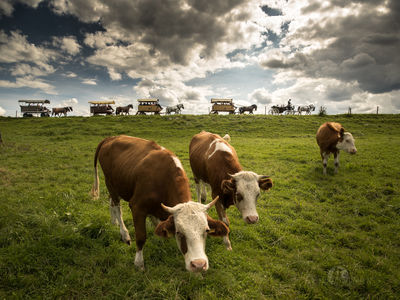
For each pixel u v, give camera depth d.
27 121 28.66
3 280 3.09
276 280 3.45
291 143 16.16
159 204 3.43
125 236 4.14
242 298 3.06
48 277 3.26
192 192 7.17
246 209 3.81
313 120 26.94
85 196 6.34
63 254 3.67
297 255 4.03
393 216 5.49
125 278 3.36
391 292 3.25
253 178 3.95
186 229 2.67
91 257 3.70
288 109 39.16
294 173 9.05
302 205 6.13
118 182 4.06
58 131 21.41
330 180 8.16
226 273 3.50
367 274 3.55
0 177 7.92
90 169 9.40
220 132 22.14
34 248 3.64
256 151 13.34
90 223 4.39
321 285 3.34
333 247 4.38
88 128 22.88
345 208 5.96
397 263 3.85
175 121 26.70
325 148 8.74
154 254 3.90
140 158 3.83
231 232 4.75
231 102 41.00
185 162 10.98
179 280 3.34
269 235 4.71
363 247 4.34
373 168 9.16
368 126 23.33
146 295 3.07
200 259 2.53
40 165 9.88
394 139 17.44
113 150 4.42
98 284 3.22
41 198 5.92
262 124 25.28
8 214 4.55
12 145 14.26
